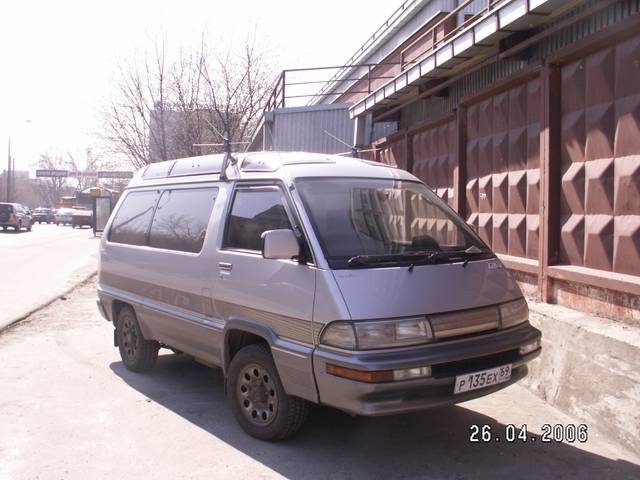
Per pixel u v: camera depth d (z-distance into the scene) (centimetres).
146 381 604
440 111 884
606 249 530
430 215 494
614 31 502
